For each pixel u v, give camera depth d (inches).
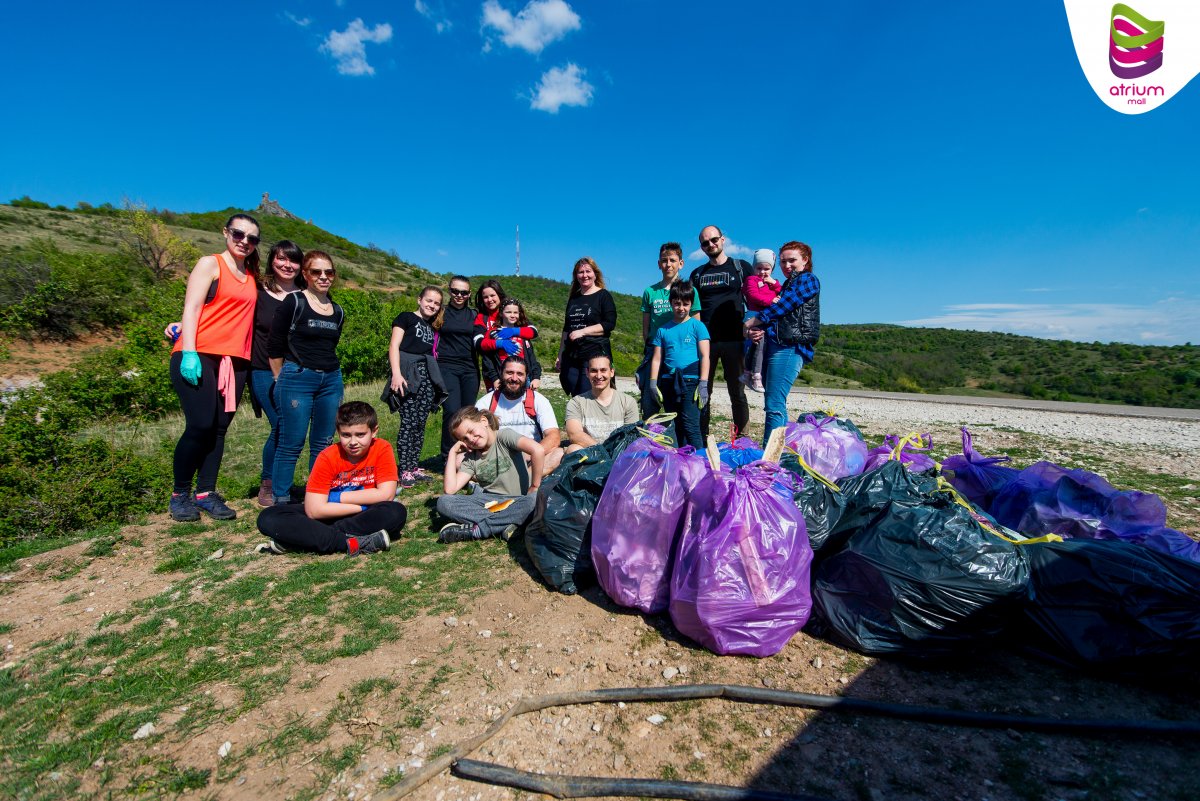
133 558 149.1
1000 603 91.8
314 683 95.2
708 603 96.5
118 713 89.0
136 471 189.0
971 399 567.8
